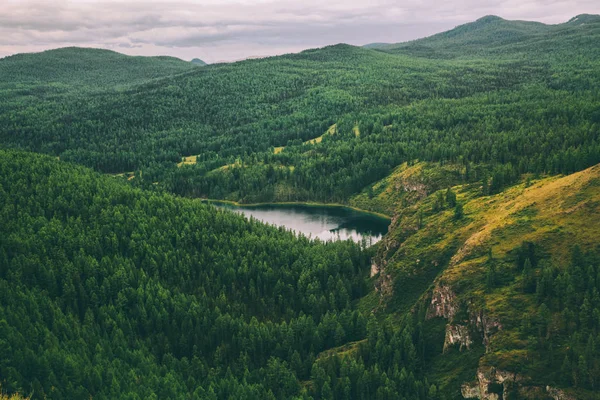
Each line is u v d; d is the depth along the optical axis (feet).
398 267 585.22
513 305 438.40
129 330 549.95
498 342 414.21
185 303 589.73
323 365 474.90
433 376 440.86
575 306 415.44
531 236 502.79
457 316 463.83
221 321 549.54
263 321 601.21
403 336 473.26
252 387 447.42
